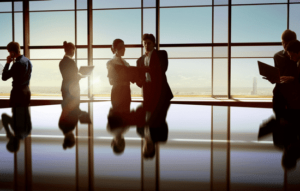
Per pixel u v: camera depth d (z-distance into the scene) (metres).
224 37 8.07
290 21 7.89
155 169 0.28
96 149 0.39
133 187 0.21
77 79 2.97
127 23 48.66
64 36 42.09
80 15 8.64
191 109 1.26
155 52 2.41
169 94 2.43
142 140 0.46
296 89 2.50
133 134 0.53
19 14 8.90
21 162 0.31
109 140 0.46
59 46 8.92
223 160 0.32
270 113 1.03
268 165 0.30
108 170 0.28
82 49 8.74
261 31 42.44
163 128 0.62
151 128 0.62
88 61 8.65
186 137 0.50
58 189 0.21
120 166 0.29
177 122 0.75
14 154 0.35
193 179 0.24
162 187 0.22
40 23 41.34
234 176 0.25
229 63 8.06
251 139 0.47
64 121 0.75
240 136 0.51
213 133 0.55
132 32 48.84
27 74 2.91
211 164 0.30
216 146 0.41
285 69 2.61
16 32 9.00
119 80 2.56
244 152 0.37
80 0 8.54
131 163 0.31
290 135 0.52
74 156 0.34
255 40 42.72
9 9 8.90
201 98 8.23
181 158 0.33
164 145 0.42
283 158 0.33
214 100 7.62
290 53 2.48
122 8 8.27
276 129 0.61
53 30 41.94
